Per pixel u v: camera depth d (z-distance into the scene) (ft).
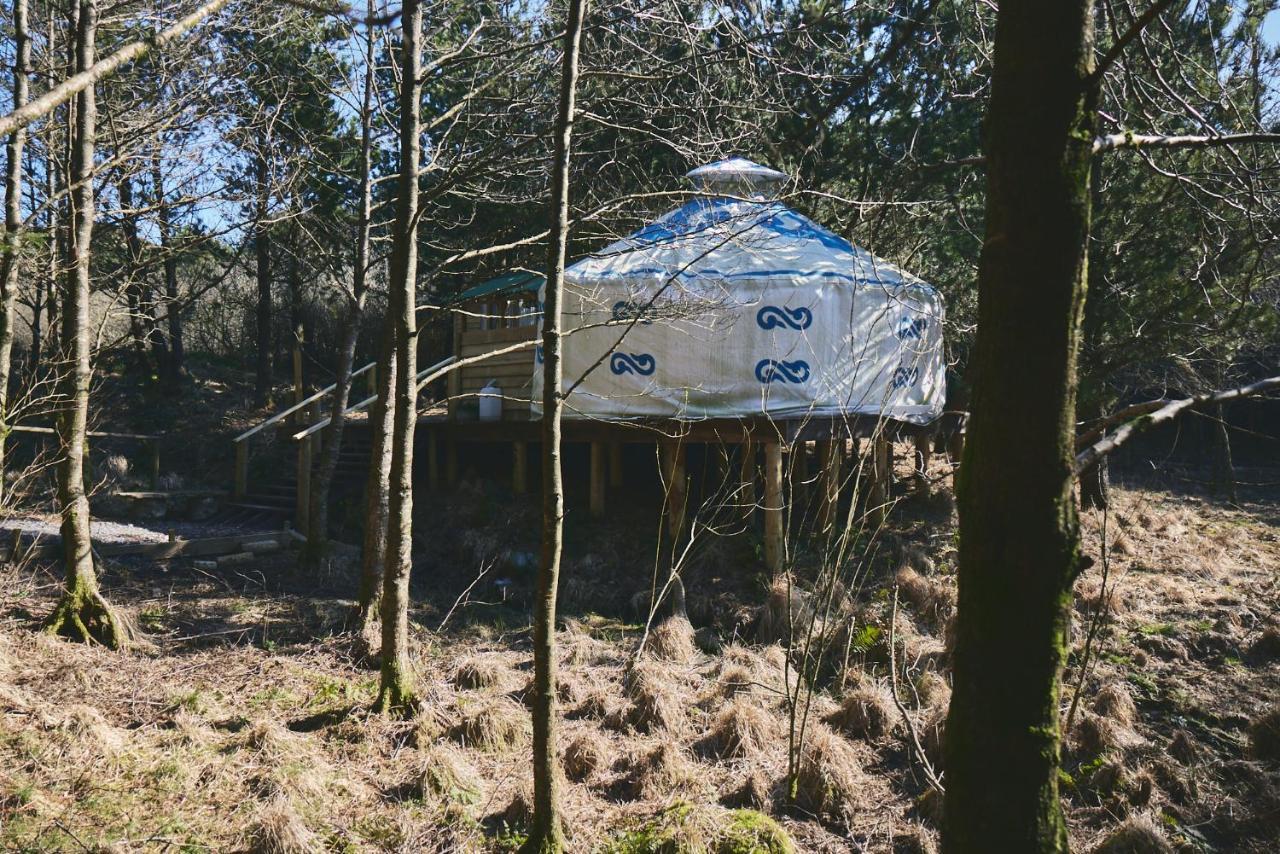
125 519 43.75
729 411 34.94
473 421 43.45
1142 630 29.19
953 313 42.55
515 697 24.82
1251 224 15.53
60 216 28.91
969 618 7.82
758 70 24.80
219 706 22.12
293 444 54.34
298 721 21.79
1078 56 7.33
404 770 19.71
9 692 20.75
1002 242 7.53
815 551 35.81
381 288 69.56
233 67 30.09
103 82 27.76
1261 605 31.58
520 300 40.91
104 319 28.40
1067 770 21.12
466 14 32.94
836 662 27.86
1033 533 7.48
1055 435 7.46
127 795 17.40
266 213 29.96
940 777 20.12
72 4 24.76
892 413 36.14
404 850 16.62
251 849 15.81
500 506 41.57
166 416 59.41
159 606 30.19
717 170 34.73
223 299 72.74
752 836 16.71
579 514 40.86
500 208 46.26
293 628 28.84
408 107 22.00
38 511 39.73
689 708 24.11
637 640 30.58
